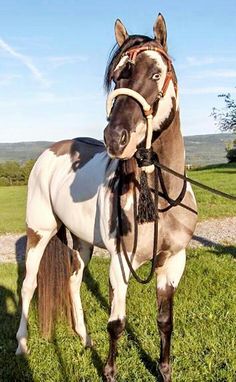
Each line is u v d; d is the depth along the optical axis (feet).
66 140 15.40
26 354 13.84
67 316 14.62
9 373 12.83
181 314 15.92
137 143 8.89
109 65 9.37
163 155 10.12
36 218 14.66
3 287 20.59
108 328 10.77
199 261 23.03
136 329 15.01
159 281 11.33
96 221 11.90
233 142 148.97
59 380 12.37
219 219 38.52
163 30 9.41
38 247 14.61
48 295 14.30
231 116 123.65
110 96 8.84
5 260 27.94
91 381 12.17
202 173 84.12
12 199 65.82
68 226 13.41
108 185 11.02
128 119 8.56
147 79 8.81
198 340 14.03
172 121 9.73
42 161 15.08
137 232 10.25
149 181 10.11
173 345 13.66
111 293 10.75
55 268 14.37
